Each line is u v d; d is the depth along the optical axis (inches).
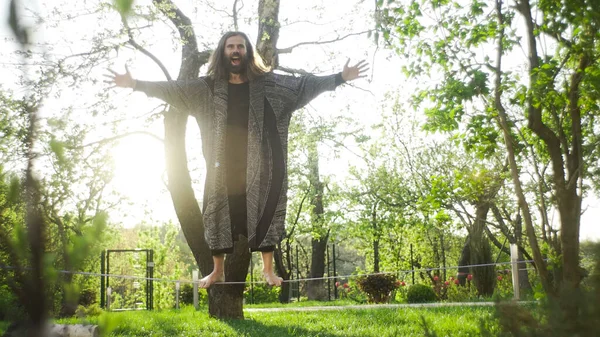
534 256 187.6
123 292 1284.4
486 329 126.3
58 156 47.1
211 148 146.8
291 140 717.3
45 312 44.1
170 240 1073.5
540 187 206.7
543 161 240.7
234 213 146.6
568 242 159.2
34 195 45.4
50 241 45.1
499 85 209.3
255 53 151.0
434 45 235.1
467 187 269.3
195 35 555.2
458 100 227.5
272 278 146.8
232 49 148.0
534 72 193.5
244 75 150.3
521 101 195.5
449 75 233.5
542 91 188.7
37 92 47.3
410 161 935.7
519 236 550.9
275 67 561.3
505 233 451.8
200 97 148.6
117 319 46.6
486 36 230.7
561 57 209.0
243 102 148.4
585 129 214.7
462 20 233.6
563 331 100.3
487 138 245.9
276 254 1211.9
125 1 43.1
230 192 146.5
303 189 1134.4
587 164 177.6
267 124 147.8
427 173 904.3
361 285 772.0
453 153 861.2
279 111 149.1
